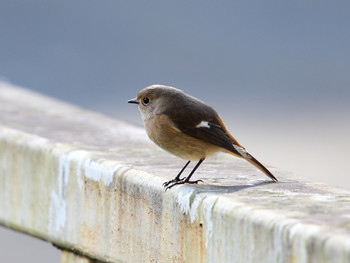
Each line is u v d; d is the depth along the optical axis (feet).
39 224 35.14
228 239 24.47
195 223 26.21
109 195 30.71
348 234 21.08
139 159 35.04
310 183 30.53
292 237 21.77
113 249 30.55
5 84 62.64
